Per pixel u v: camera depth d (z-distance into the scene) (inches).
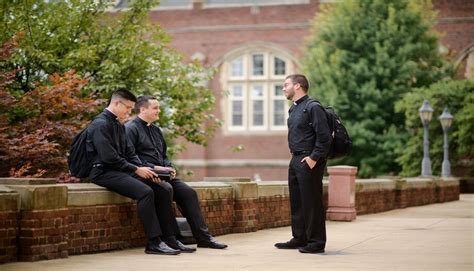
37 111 586.2
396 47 1496.1
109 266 325.1
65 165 554.6
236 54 1797.5
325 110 384.5
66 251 353.1
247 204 499.5
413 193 909.2
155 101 410.0
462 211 792.9
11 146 525.3
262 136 1788.9
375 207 764.6
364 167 1461.6
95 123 379.6
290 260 351.3
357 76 1475.1
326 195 633.6
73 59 719.1
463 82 1398.9
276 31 1777.8
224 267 324.5
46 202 342.0
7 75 584.1
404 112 1466.5
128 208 397.7
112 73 727.7
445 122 1182.3
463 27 1668.3
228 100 1806.1
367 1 1507.1
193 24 1813.5
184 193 402.9
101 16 800.3
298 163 385.1
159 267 323.3
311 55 1525.6
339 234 496.7
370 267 326.3
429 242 442.6
